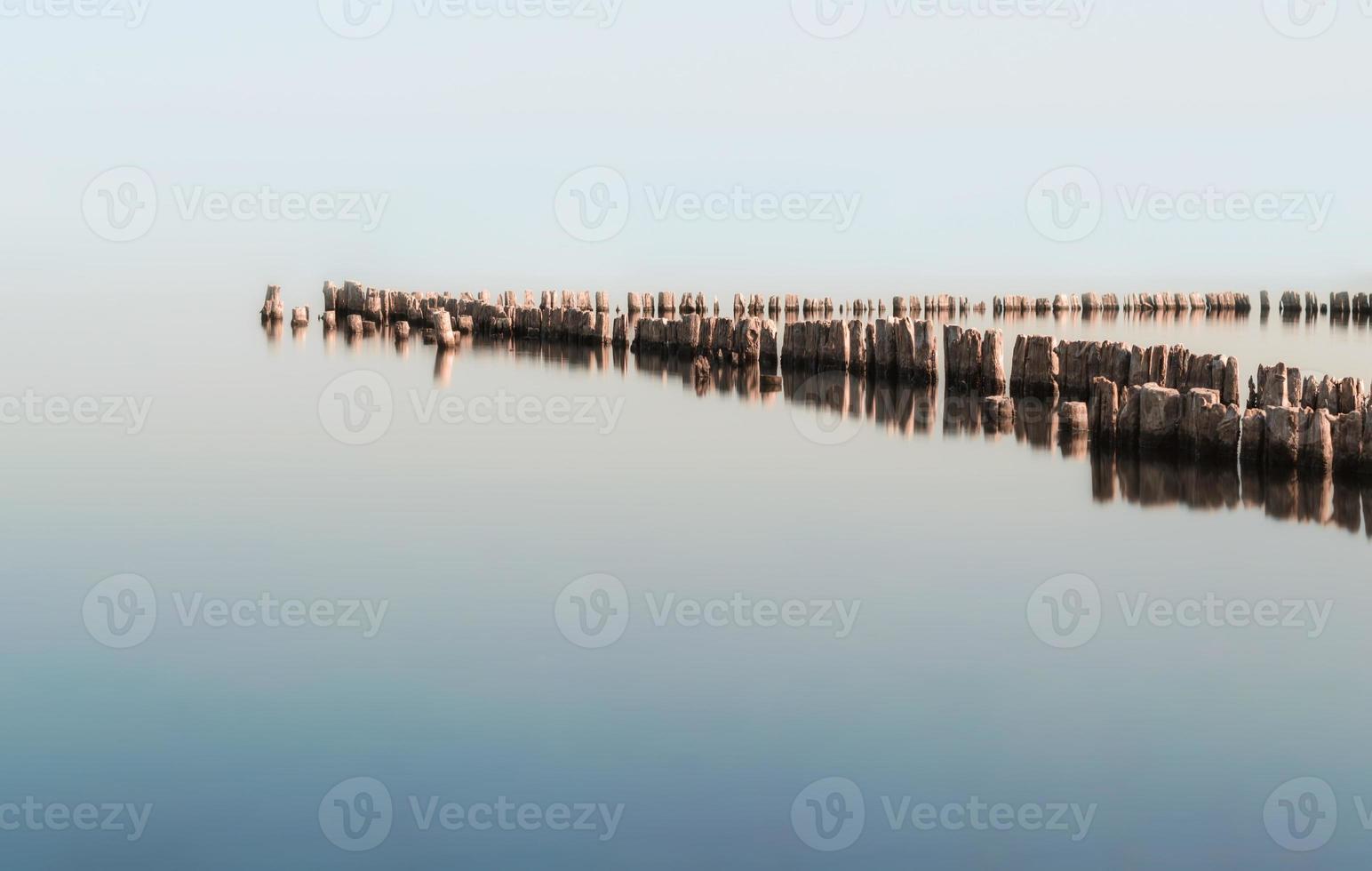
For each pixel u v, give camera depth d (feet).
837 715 46.21
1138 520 69.41
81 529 69.62
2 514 72.64
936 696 48.06
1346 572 60.39
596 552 65.31
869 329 117.39
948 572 61.46
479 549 65.92
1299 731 45.03
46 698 48.19
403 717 46.34
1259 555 63.16
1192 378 89.20
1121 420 80.89
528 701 47.62
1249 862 37.60
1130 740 44.47
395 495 76.59
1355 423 70.64
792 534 68.08
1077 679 49.26
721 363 130.11
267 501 75.36
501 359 134.62
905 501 74.18
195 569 62.95
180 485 79.05
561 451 88.79
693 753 43.80
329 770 42.78
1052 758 43.24
